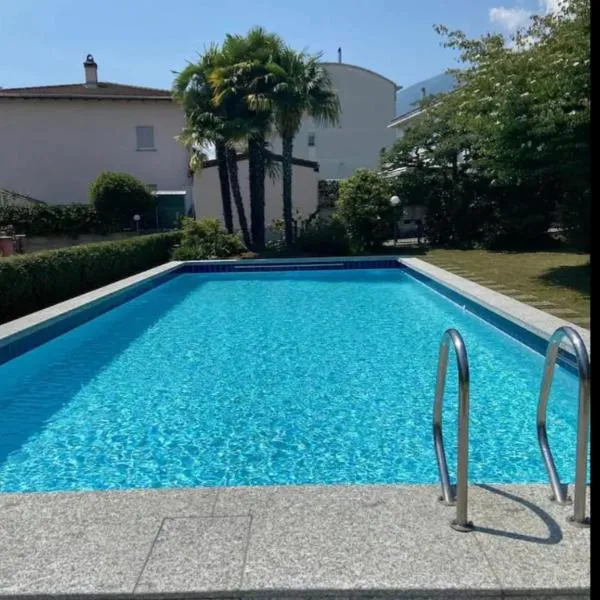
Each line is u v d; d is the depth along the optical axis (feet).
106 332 31.48
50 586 7.84
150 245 55.26
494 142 34.19
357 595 7.64
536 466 14.26
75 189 88.22
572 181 35.73
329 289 45.60
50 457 15.65
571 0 32.19
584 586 7.59
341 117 119.14
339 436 16.46
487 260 49.75
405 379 21.66
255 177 63.26
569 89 30.19
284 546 8.58
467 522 9.08
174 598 7.68
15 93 86.33
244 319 34.19
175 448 15.98
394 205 62.64
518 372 22.15
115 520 9.45
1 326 25.23
